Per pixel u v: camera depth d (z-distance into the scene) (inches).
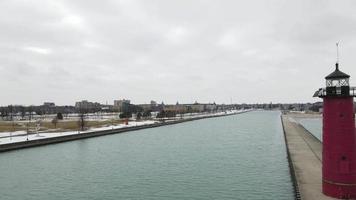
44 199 1462.8
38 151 2994.6
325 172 1177.4
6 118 7780.5
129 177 1857.8
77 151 2987.2
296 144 2696.9
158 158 2522.1
